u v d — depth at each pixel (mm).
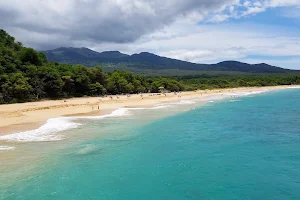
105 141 31406
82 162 24000
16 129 36094
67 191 18391
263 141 32562
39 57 93500
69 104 64688
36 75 80625
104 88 103875
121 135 34688
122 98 90188
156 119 48094
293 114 55531
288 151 28312
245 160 25391
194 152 27922
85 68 101625
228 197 17891
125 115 52719
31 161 23703
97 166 23234
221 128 40438
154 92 134875
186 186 19609
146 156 26328
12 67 77375
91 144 29875
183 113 56625
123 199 17531
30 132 34625
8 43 95812
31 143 29469
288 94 119562
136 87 123562
